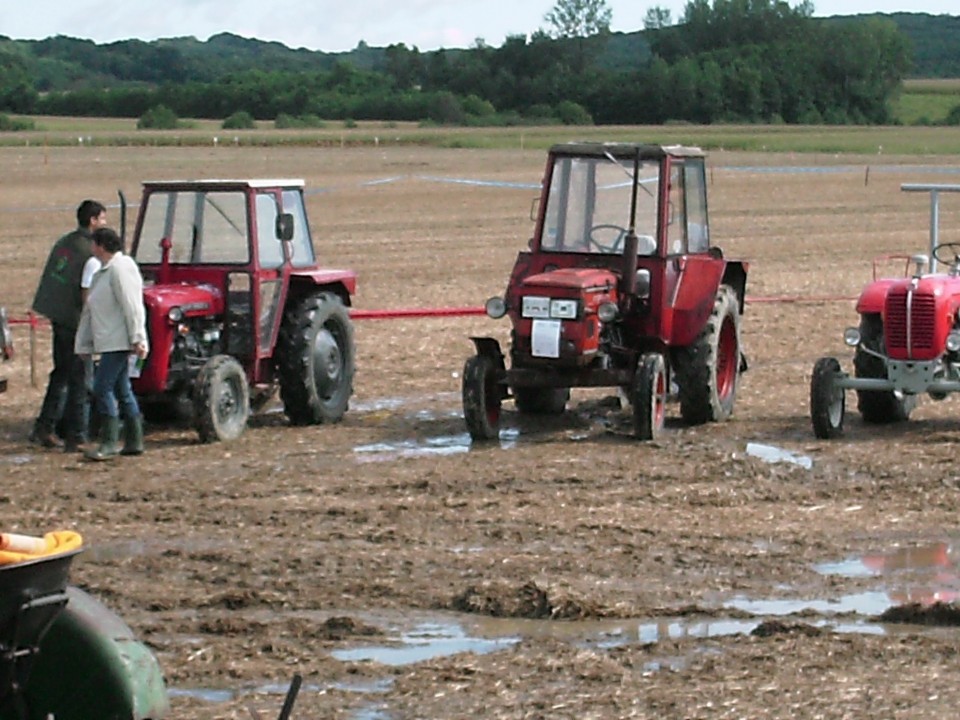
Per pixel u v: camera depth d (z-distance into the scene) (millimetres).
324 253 39312
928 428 18422
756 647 10320
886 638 10484
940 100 175000
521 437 18094
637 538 13281
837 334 26266
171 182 18328
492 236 43656
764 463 16031
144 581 12062
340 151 88688
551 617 11172
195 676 9859
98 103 156875
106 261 16516
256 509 14312
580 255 18203
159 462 16531
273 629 10844
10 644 7188
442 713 9164
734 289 19609
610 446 17203
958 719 8953
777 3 184375
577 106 146750
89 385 17391
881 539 13344
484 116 148000
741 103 150750
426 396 20906
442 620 11164
